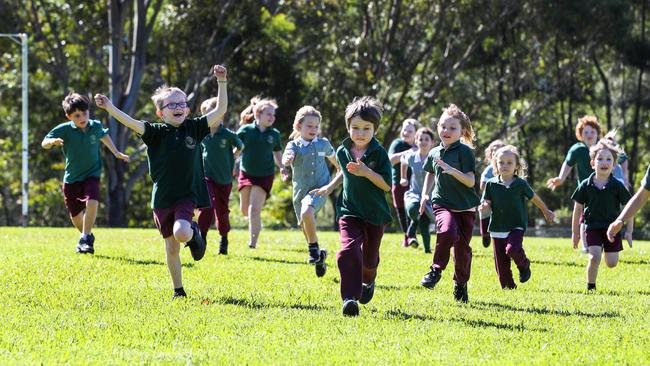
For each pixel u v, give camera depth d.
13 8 82.88
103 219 104.44
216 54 83.88
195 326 15.93
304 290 21.19
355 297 17.30
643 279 26.36
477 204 20.25
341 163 17.75
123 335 15.10
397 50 84.94
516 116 89.06
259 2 83.12
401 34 86.12
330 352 13.98
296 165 25.31
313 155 25.17
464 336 15.45
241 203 31.75
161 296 19.52
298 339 14.97
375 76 84.56
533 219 102.06
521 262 23.31
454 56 85.69
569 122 96.31
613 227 16.12
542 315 18.14
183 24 83.00
